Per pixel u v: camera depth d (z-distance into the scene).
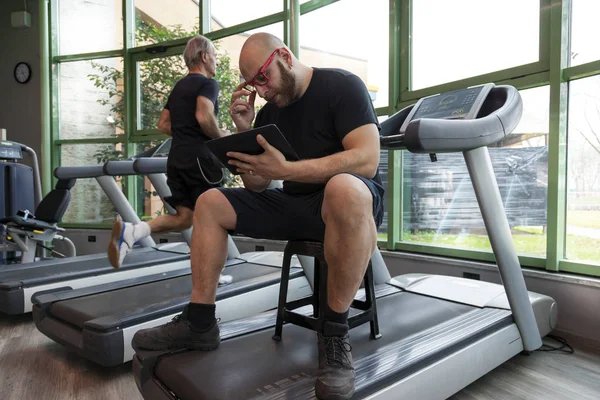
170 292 2.35
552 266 2.32
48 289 2.48
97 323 1.78
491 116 1.61
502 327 1.73
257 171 1.17
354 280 1.15
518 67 2.49
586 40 2.24
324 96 1.34
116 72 5.07
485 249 2.80
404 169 3.22
